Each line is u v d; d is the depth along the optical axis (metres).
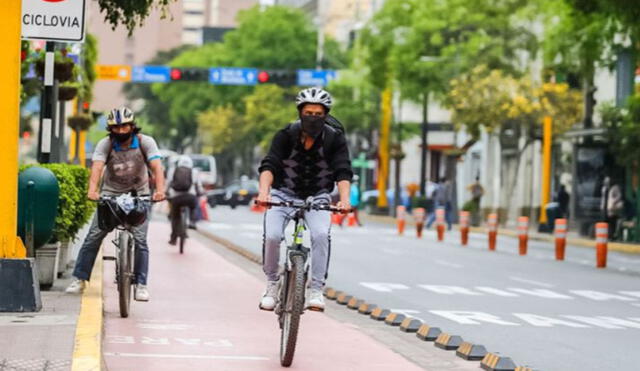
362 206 157.00
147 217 25.69
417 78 113.44
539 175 117.19
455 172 116.12
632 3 60.66
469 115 105.38
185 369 19.02
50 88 33.62
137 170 25.53
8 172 22.80
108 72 143.00
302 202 20.17
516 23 108.38
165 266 42.12
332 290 34.84
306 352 21.73
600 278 46.94
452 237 84.12
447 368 21.16
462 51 109.50
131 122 25.12
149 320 25.27
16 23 22.75
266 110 199.75
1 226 22.83
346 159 20.25
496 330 28.14
